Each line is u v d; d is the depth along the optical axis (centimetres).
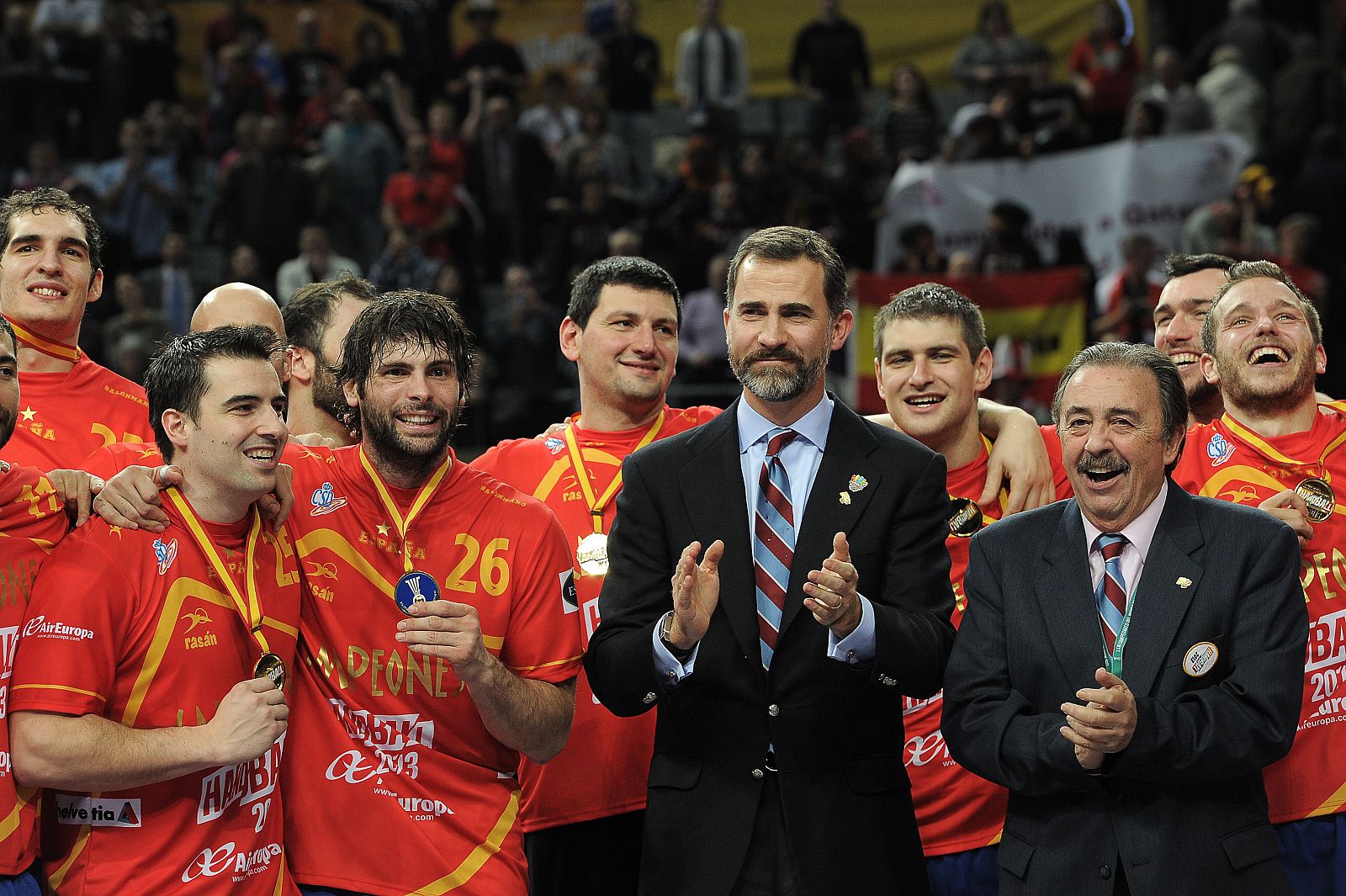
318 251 1995
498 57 2412
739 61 2406
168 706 602
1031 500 744
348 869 627
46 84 2380
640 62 2459
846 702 609
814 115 2430
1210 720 560
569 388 2020
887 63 2753
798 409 639
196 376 605
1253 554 594
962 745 604
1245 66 2406
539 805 754
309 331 794
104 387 770
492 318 2072
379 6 2547
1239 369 735
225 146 2378
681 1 2719
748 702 611
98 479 642
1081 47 2450
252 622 613
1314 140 2112
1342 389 1819
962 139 2156
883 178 2222
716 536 627
